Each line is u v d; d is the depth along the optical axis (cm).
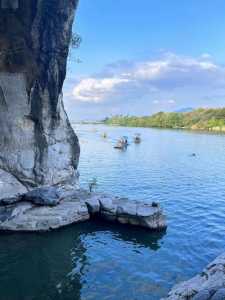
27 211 2698
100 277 1938
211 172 5522
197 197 3828
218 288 1453
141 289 1811
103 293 1772
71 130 3406
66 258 2167
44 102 3016
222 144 10450
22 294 1750
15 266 2045
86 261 2134
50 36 2917
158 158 7088
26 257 2167
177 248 2353
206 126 19250
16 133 2948
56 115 3127
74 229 2655
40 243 2384
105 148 8725
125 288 1820
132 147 9181
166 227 2764
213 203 3569
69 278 1920
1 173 2842
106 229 2680
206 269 1797
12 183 2850
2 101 2905
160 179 4822
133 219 2742
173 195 3906
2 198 2694
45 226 2583
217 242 2470
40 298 1717
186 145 10025
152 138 12450
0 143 2903
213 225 2847
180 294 1562
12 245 2336
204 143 10738
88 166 5784
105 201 2912
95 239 2486
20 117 2956
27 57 2908
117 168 5653
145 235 2583
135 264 2102
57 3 2844
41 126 3044
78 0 2888
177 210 3284
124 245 2392
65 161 3331
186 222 2917
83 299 1714
